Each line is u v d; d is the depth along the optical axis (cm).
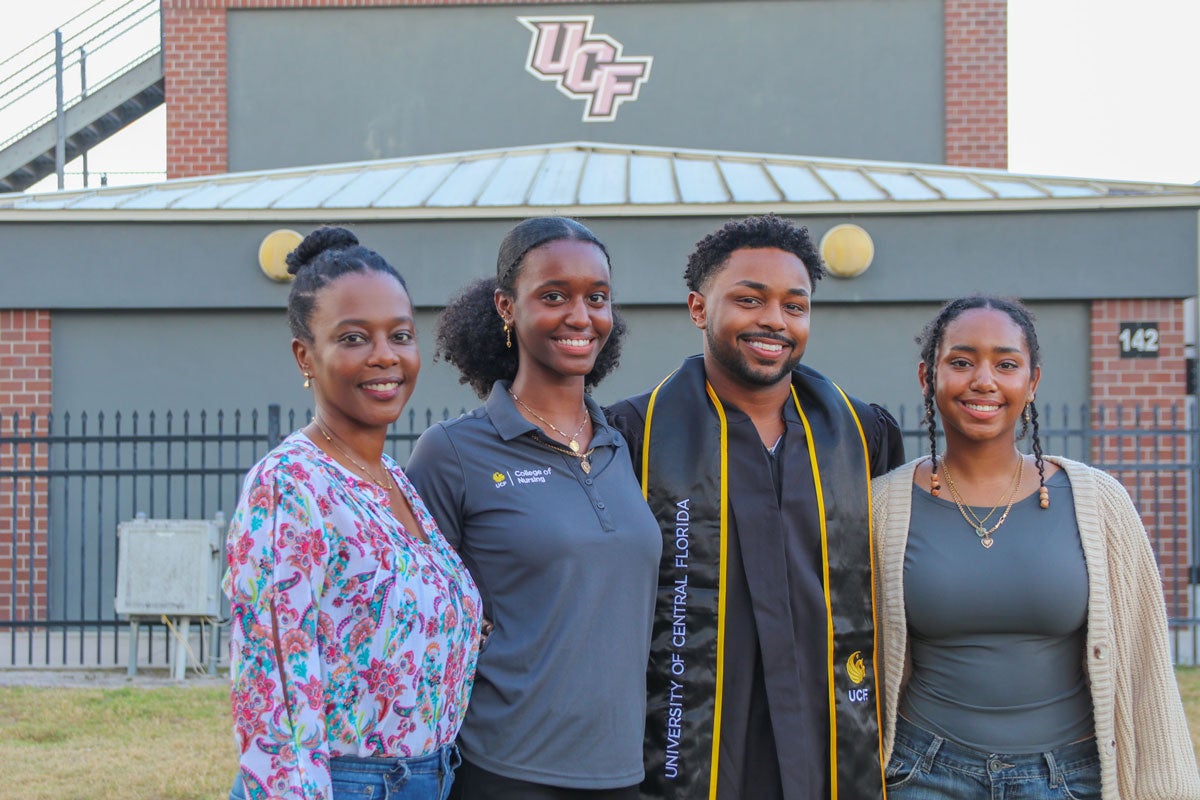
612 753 252
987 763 275
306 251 250
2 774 533
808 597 285
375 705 222
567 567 254
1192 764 282
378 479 246
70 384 905
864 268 868
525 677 252
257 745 210
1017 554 279
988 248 875
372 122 1220
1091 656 276
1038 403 889
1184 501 880
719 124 1216
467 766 256
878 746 287
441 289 884
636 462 297
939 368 296
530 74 1221
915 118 1205
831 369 894
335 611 220
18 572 892
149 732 607
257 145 1220
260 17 1222
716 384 303
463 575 247
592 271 274
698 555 288
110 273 891
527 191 935
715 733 281
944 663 284
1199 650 841
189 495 908
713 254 299
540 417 279
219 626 792
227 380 909
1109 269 868
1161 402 877
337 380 239
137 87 1415
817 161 1071
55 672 775
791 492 290
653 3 1216
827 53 1210
